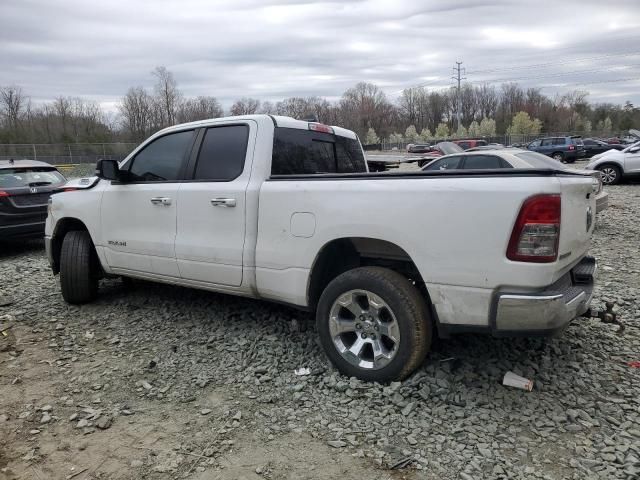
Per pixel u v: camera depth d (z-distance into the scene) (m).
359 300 3.59
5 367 4.05
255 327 4.68
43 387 3.71
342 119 102.06
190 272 4.46
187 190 4.39
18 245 9.89
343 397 3.41
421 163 17.62
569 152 32.31
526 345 4.11
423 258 3.24
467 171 3.15
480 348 4.03
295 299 3.87
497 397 3.35
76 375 3.88
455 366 3.73
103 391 3.63
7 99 73.56
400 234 3.30
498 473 2.63
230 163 4.26
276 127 4.23
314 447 2.91
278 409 3.32
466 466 2.70
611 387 3.46
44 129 73.12
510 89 120.56
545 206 2.88
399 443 2.92
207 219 4.27
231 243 4.13
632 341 4.22
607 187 17.34
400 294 3.34
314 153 4.65
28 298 5.84
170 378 3.80
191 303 5.41
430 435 2.98
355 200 3.47
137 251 4.83
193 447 2.95
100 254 5.19
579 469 2.65
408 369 3.40
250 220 4.01
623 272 6.40
